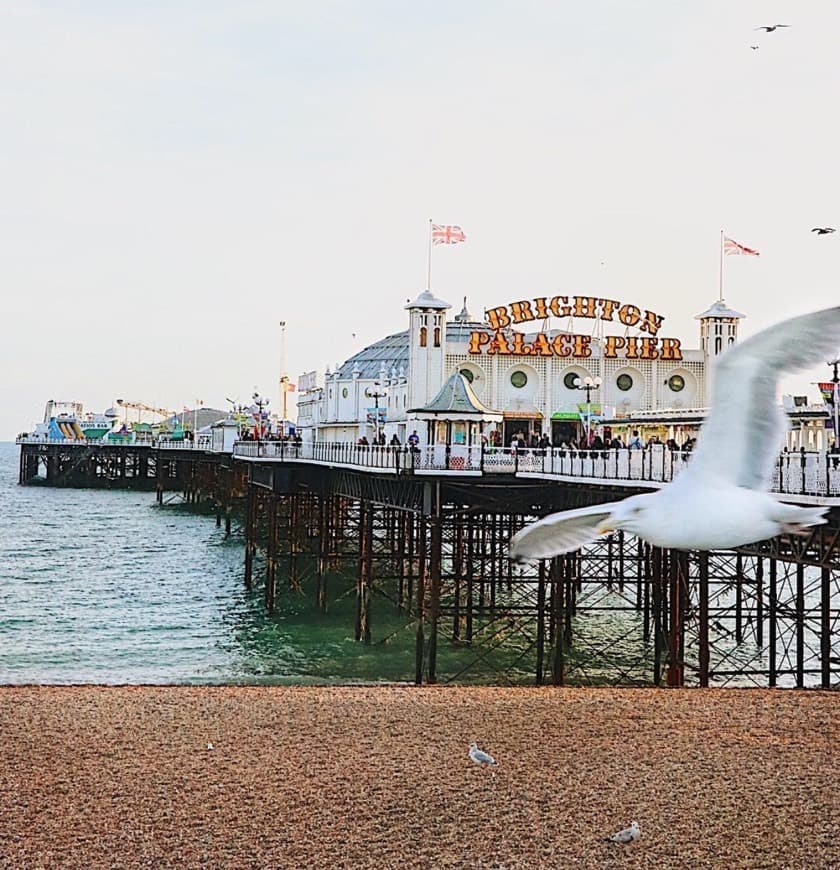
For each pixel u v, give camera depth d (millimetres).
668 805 17156
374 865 14961
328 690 25453
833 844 15578
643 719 22438
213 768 18859
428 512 40562
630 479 33469
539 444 50250
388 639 45000
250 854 15289
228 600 56312
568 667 39281
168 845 15547
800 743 20578
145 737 20703
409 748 20141
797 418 39719
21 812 16688
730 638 44344
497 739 20797
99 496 146375
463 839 15844
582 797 17516
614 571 55219
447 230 68125
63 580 63906
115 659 41031
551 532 6664
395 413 77625
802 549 27688
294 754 19719
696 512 6359
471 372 69938
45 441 172250
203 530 97125
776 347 6332
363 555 47719
